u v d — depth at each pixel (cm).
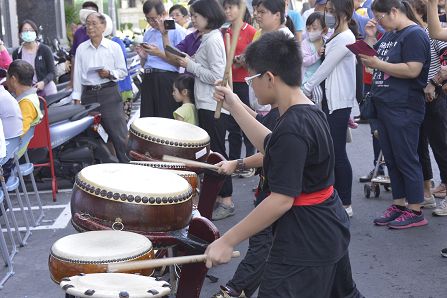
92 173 406
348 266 355
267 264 340
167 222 389
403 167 649
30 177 766
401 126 638
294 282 332
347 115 663
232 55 423
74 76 877
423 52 625
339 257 338
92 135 866
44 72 946
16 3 1452
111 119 868
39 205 724
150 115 850
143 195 383
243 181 857
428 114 695
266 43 331
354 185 817
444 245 617
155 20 858
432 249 609
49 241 660
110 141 890
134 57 1230
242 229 322
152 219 385
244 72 823
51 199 801
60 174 842
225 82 419
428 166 711
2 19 1253
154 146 489
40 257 617
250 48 336
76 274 344
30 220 725
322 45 708
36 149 820
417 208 659
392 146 648
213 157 506
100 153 861
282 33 334
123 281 318
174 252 431
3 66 952
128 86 1053
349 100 659
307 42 719
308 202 330
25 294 540
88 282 314
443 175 713
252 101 702
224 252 323
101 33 862
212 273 568
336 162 673
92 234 375
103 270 343
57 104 914
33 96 686
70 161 838
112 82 870
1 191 585
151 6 851
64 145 848
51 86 955
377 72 656
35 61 944
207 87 701
